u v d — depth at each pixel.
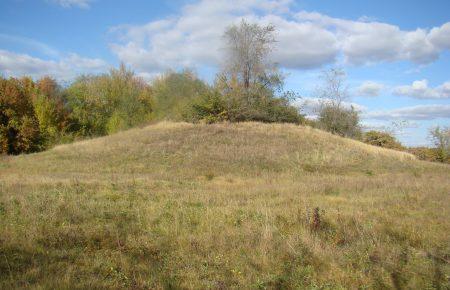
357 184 16.91
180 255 7.27
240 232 8.56
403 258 7.14
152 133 31.98
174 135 30.92
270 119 38.91
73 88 56.09
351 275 6.45
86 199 12.01
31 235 7.71
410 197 13.32
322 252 7.36
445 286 6.00
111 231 8.45
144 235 8.43
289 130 34.03
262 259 7.00
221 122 36.44
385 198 13.34
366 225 9.02
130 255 7.15
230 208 11.02
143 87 62.19
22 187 14.10
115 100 57.12
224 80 41.47
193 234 8.56
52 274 6.06
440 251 7.51
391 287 6.05
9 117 42.47
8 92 42.50
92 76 59.44
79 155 26.50
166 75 50.97
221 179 20.55
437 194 13.90
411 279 6.24
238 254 7.32
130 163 24.44
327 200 12.96
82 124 52.91
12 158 27.11
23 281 5.68
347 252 7.46
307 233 8.41
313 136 32.62
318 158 26.75
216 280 6.14
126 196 12.84
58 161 25.08
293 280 6.25
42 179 16.89
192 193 14.01
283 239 8.11
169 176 20.80
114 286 5.76
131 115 52.91
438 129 47.88
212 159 25.42
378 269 6.63
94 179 17.98
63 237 7.86
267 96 40.53
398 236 8.59
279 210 10.73
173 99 47.59
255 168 23.86
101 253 7.21
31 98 47.41
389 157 29.25
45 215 9.35
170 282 6.03
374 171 24.78
